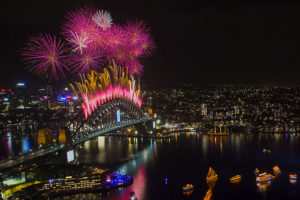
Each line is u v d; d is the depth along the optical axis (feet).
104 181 618.03
